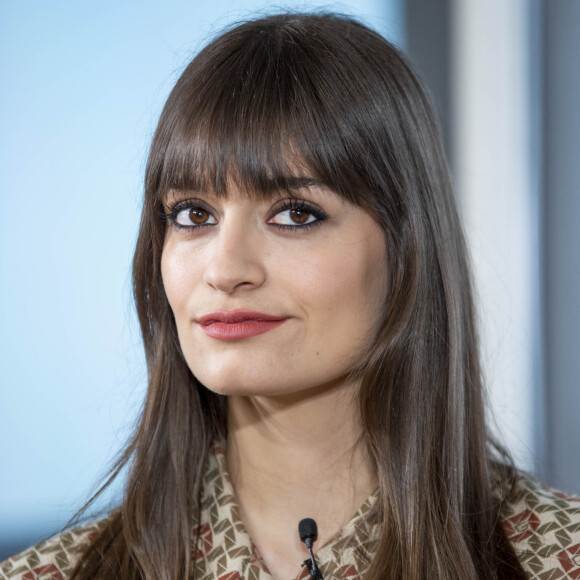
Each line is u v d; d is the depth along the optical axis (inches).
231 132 128.5
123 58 270.8
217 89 132.0
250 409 142.3
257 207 129.9
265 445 140.9
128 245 269.1
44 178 267.4
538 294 301.4
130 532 145.5
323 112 131.4
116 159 270.5
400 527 136.3
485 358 240.7
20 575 145.3
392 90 142.5
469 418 153.6
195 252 133.7
